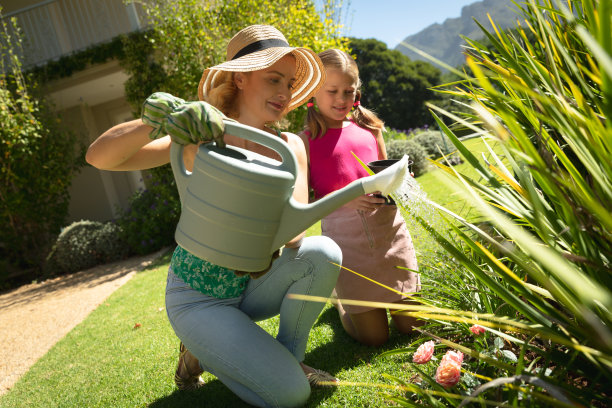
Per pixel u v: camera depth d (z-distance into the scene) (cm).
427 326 156
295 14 648
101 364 244
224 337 139
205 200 104
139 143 122
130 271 555
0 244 772
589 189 74
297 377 141
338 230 193
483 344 129
